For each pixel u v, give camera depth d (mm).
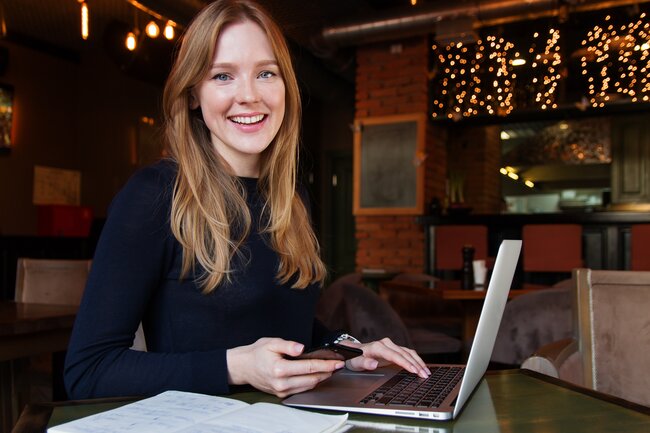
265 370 925
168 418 771
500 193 8703
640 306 1539
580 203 8875
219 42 1154
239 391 1007
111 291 1017
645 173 7098
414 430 802
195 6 4547
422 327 3668
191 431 715
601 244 5359
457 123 6609
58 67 8516
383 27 5543
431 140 6516
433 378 1084
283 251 1198
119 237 1042
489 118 6480
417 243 6285
